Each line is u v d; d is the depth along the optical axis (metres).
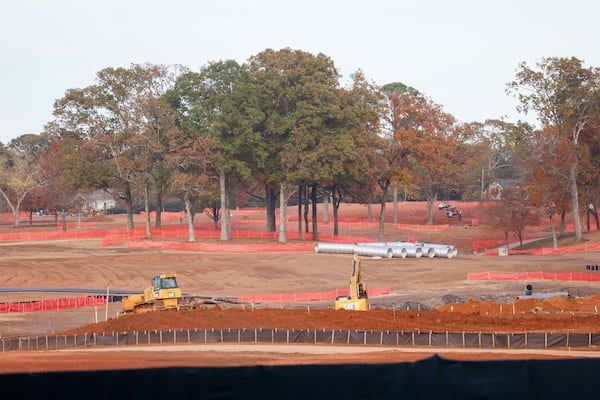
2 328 55.91
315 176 104.44
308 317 46.75
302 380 15.34
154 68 111.62
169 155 102.69
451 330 44.09
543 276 78.19
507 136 111.88
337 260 92.06
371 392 15.40
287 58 112.62
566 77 108.44
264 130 109.62
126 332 43.34
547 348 36.94
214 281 81.75
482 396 15.39
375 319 46.38
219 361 29.17
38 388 14.83
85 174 108.75
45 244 108.50
